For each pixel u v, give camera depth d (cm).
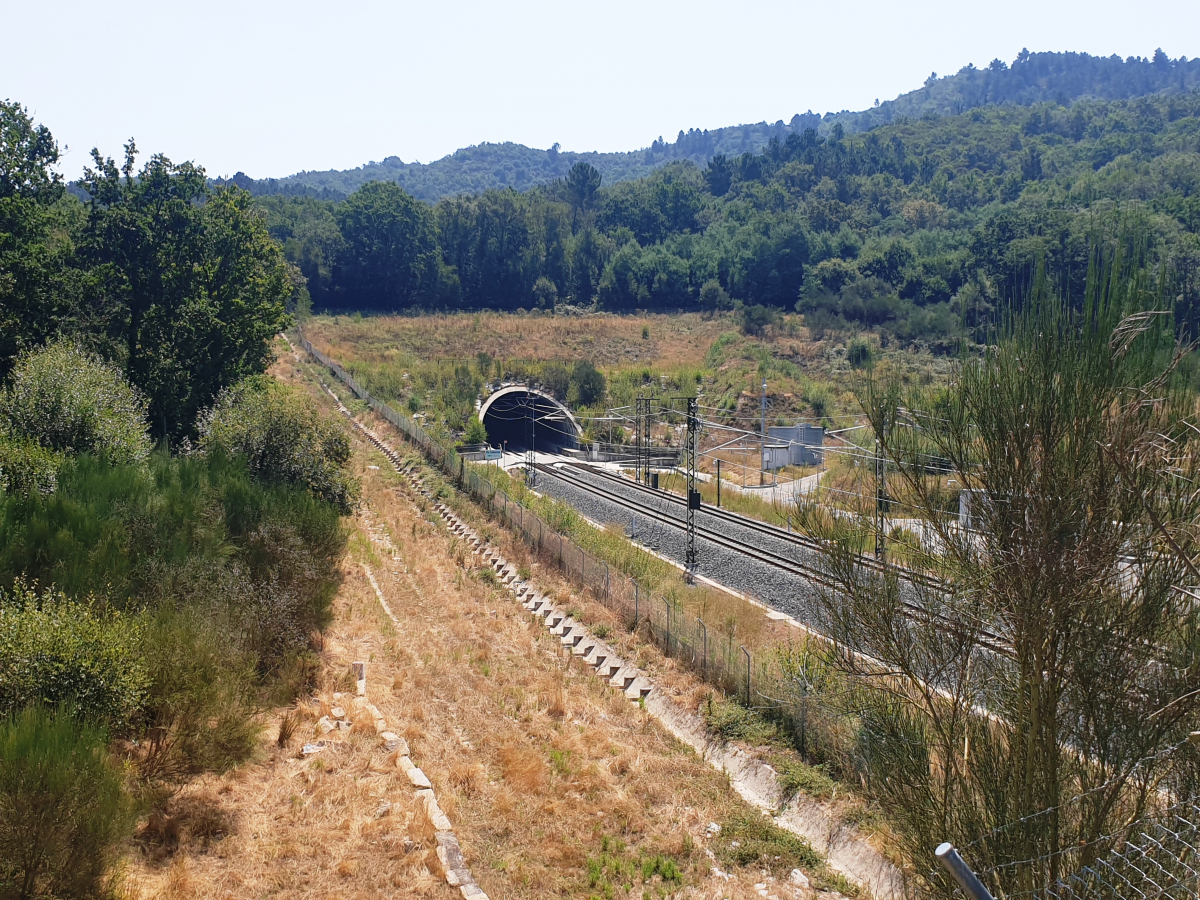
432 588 2897
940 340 8306
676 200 16575
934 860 986
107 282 3772
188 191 4072
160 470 2392
